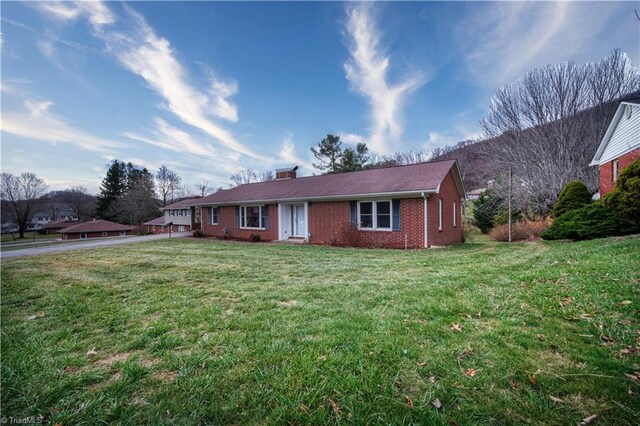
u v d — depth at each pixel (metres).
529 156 18.81
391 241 11.71
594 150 17.75
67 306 4.37
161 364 2.53
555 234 10.76
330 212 13.45
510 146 20.34
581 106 18.34
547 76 19.19
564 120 18.31
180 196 51.88
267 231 15.81
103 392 2.14
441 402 1.89
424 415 1.78
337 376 2.20
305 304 4.06
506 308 3.48
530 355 2.40
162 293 4.94
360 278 5.61
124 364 2.54
